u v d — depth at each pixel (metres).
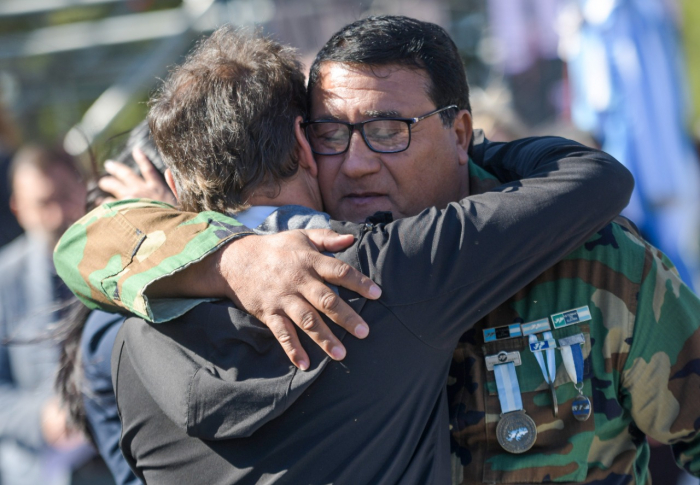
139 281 3.70
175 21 12.16
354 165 4.22
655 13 9.77
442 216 3.73
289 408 3.55
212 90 3.97
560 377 4.03
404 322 3.58
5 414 6.91
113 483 6.98
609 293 4.08
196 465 3.71
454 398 4.14
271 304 3.53
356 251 3.64
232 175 3.92
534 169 4.22
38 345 6.84
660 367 4.06
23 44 12.62
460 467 4.09
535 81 11.00
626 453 4.16
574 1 10.15
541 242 3.75
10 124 11.38
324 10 11.11
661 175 9.52
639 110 9.59
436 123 4.34
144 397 3.92
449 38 4.48
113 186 5.12
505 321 4.14
